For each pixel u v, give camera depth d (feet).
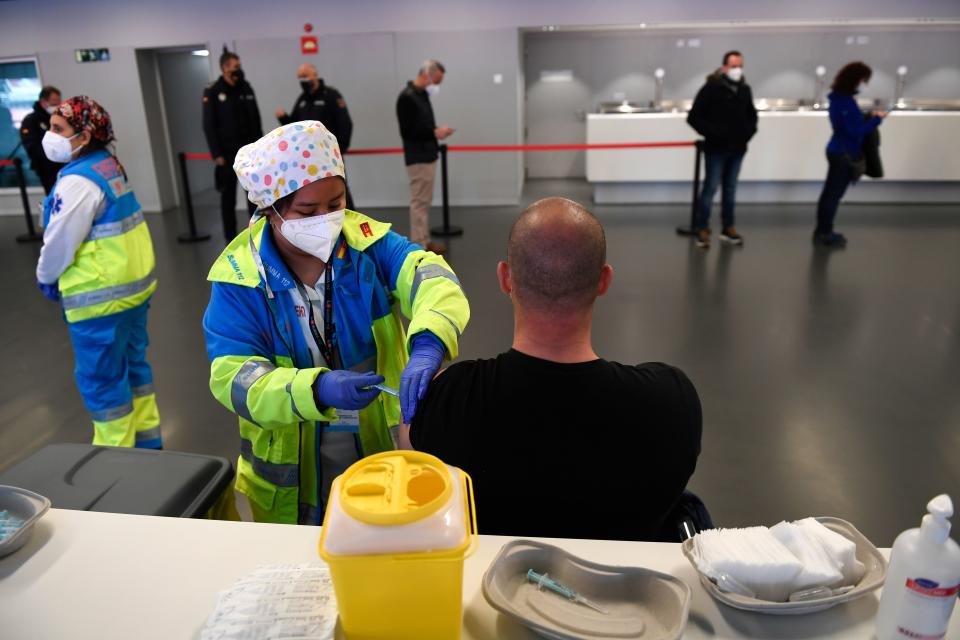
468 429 3.29
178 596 2.93
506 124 24.62
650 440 3.23
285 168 3.98
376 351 4.84
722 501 7.80
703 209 18.84
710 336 12.61
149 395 8.61
